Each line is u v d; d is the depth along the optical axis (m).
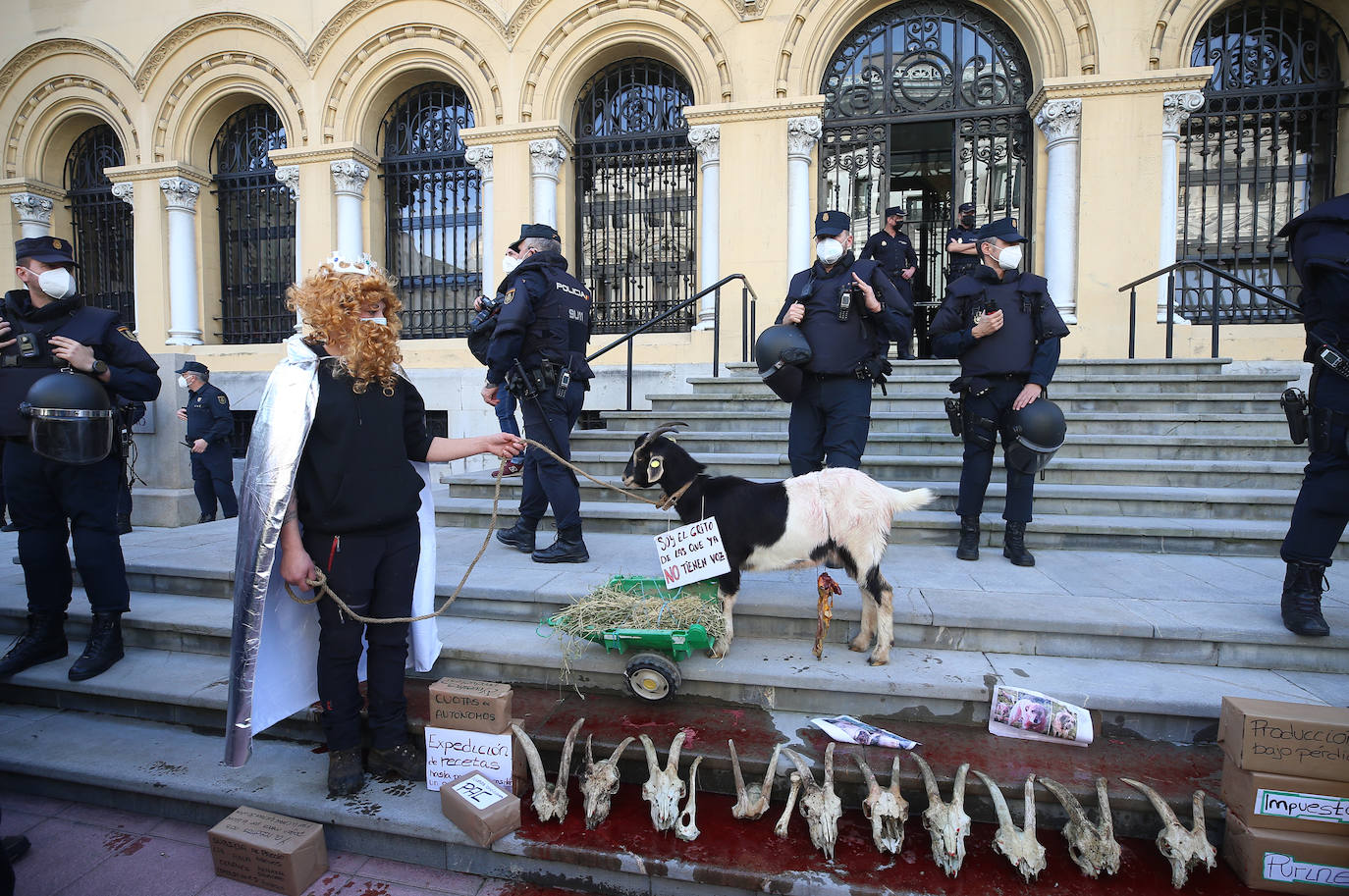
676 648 2.64
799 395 3.85
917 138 9.18
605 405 8.36
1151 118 7.36
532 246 4.03
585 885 2.20
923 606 3.04
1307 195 7.65
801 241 8.09
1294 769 1.96
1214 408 5.54
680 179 8.78
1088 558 3.95
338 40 9.03
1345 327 2.63
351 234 9.16
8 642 3.56
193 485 6.37
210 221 10.05
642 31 8.38
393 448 2.42
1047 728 2.42
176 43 9.47
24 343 3.04
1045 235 7.75
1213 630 2.78
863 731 2.48
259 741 2.88
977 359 3.79
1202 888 2.00
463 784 2.37
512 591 3.33
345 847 2.41
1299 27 7.50
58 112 10.21
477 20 8.70
